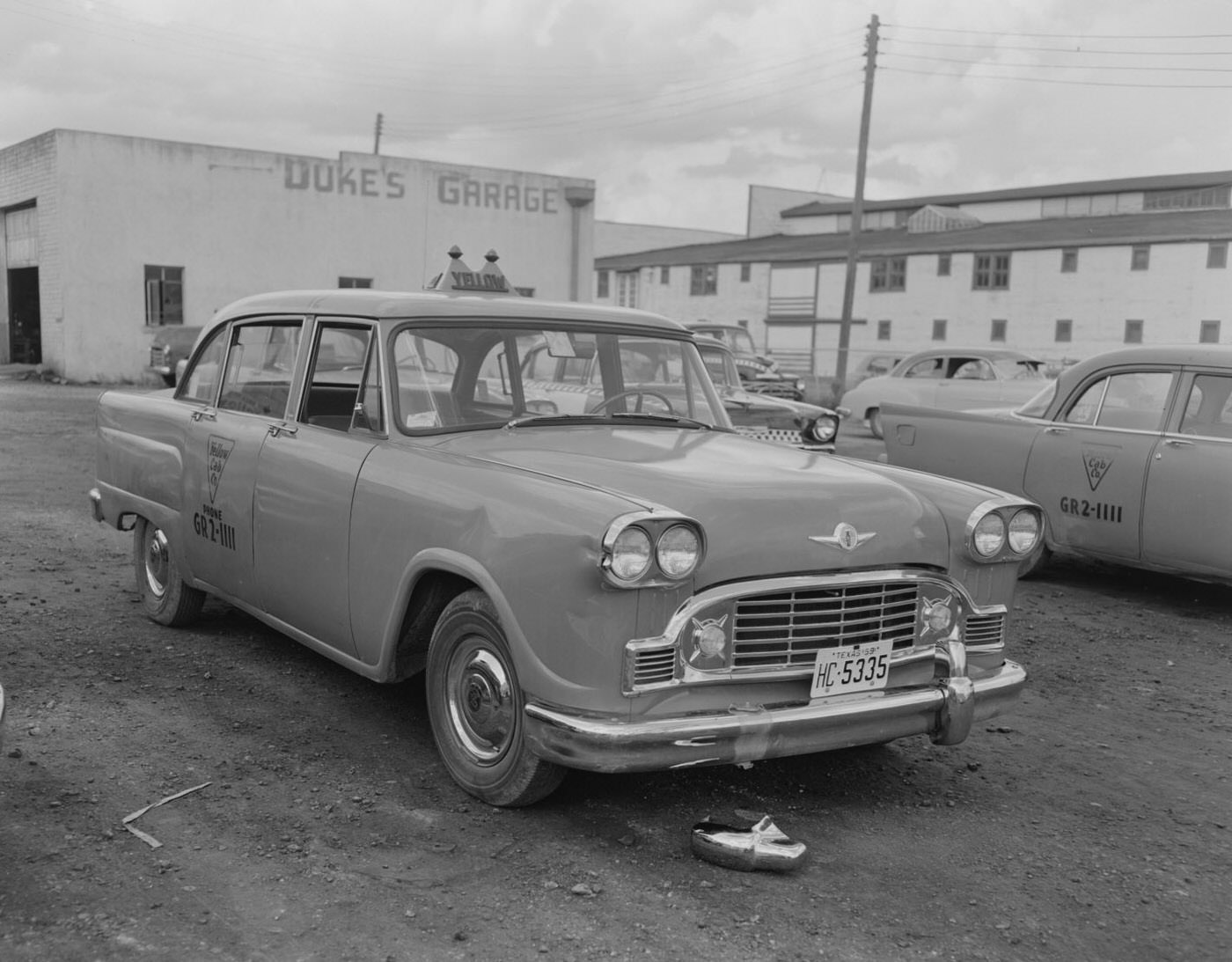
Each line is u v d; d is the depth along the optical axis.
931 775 4.18
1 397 20.05
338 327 4.41
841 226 60.81
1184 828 3.80
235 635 5.57
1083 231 42.06
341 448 4.21
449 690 3.78
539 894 3.13
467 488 3.63
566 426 4.38
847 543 3.49
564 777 3.57
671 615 3.24
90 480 10.60
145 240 25.33
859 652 3.49
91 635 5.48
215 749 4.10
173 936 2.85
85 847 3.30
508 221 29.97
